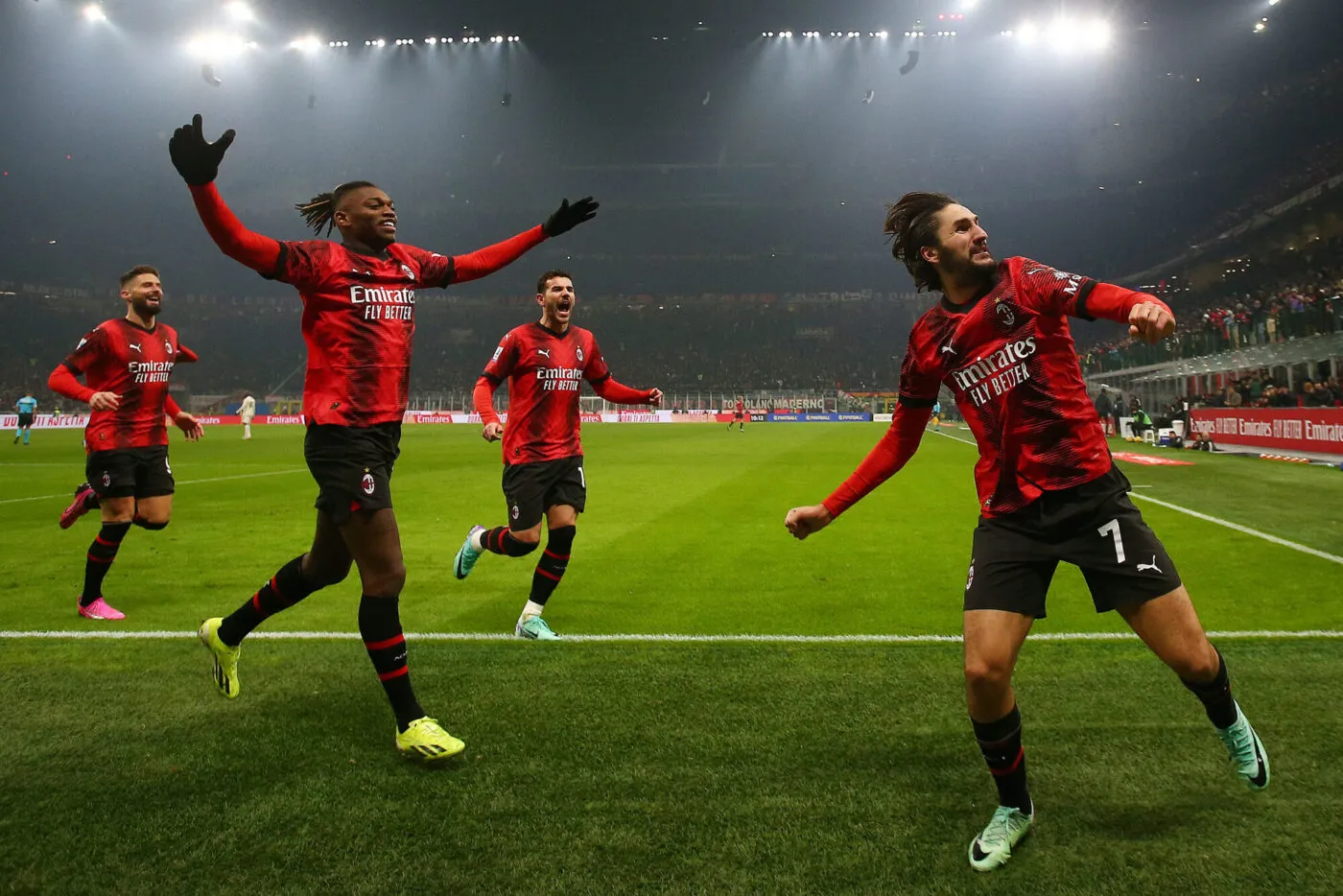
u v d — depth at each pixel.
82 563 6.82
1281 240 37.91
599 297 63.84
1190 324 33.78
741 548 7.45
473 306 63.16
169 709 3.49
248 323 58.66
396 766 2.94
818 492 11.88
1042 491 2.41
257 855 2.37
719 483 13.33
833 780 2.81
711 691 3.68
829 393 53.81
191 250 59.47
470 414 49.62
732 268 63.34
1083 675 3.77
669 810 2.62
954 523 8.82
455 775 2.87
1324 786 2.70
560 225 3.58
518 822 2.54
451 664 4.10
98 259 56.81
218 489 12.33
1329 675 3.72
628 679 3.84
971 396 2.50
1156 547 2.36
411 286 3.27
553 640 4.52
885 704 3.50
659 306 63.44
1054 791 2.71
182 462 17.61
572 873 2.27
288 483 13.35
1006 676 2.33
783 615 5.07
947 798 2.68
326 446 3.06
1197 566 6.30
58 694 3.68
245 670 4.00
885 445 2.75
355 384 3.07
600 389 5.38
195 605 5.41
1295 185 37.22
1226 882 2.20
